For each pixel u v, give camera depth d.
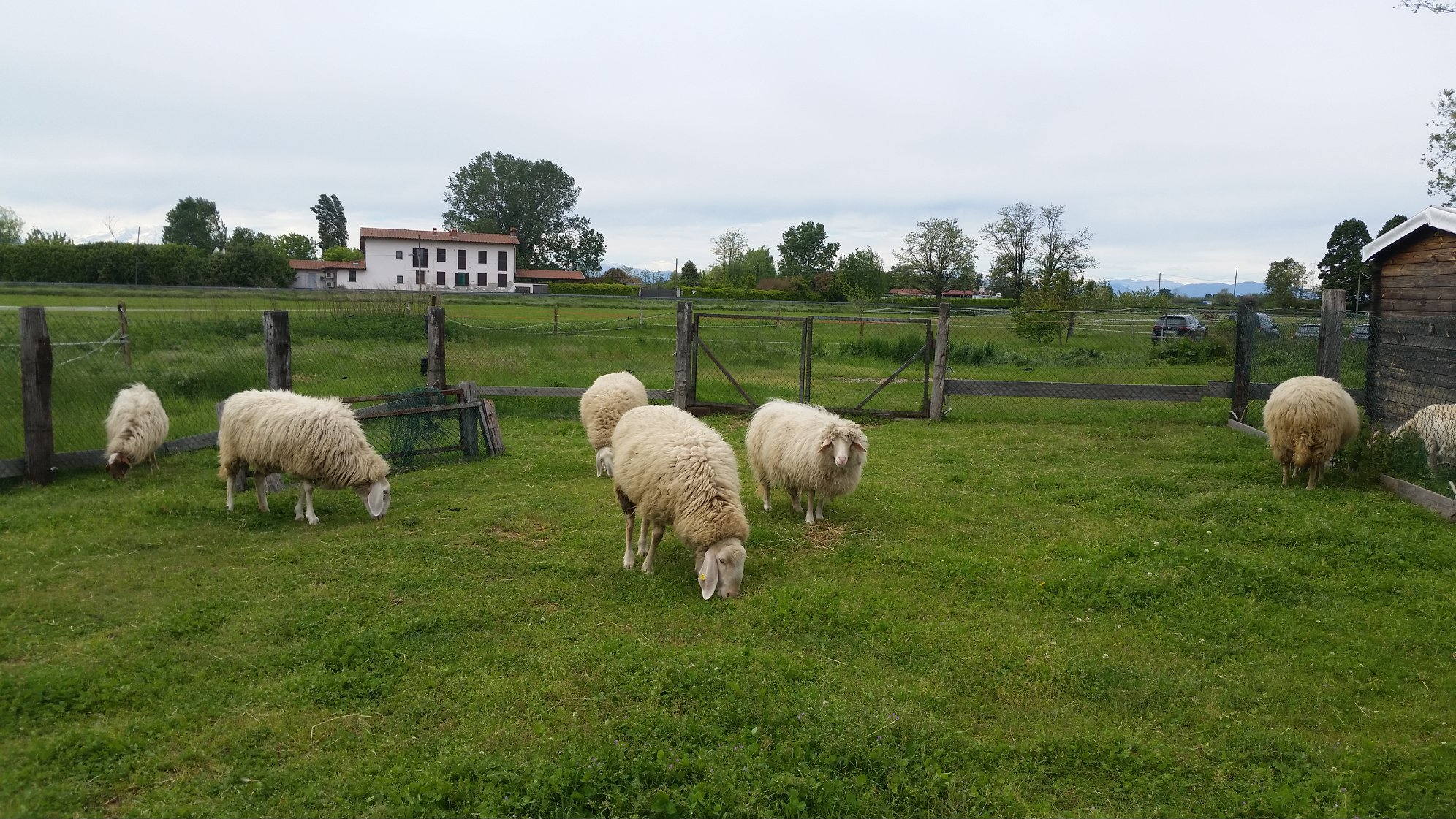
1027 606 5.71
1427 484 7.90
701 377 16.80
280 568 6.19
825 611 5.52
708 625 5.39
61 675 4.41
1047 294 31.14
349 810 3.50
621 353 18.50
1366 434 8.70
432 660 4.81
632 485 6.18
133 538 6.70
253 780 3.69
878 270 66.50
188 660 4.72
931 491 8.70
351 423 7.36
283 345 8.59
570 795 3.57
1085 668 4.77
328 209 119.50
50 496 7.95
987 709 4.43
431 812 3.45
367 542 6.80
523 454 10.45
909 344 21.05
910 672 4.79
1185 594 5.80
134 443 8.53
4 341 12.52
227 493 7.83
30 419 8.31
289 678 4.50
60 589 5.66
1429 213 9.70
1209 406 14.05
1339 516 7.29
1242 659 4.95
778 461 7.66
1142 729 4.23
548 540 7.09
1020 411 13.95
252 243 78.31
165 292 19.70
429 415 10.11
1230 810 3.61
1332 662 4.84
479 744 3.98
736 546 5.81
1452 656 4.88
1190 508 7.67
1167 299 35.84
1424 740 4.11
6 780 3.58
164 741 3.94
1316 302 39.47
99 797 3.54
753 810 3.52
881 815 3.54
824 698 4.37
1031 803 3.67
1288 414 8.15
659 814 3.49
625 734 4.04
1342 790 3.67
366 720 4.19
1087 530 7.21
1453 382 9.05
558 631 5.25
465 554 6.62
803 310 30.12
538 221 94.69
